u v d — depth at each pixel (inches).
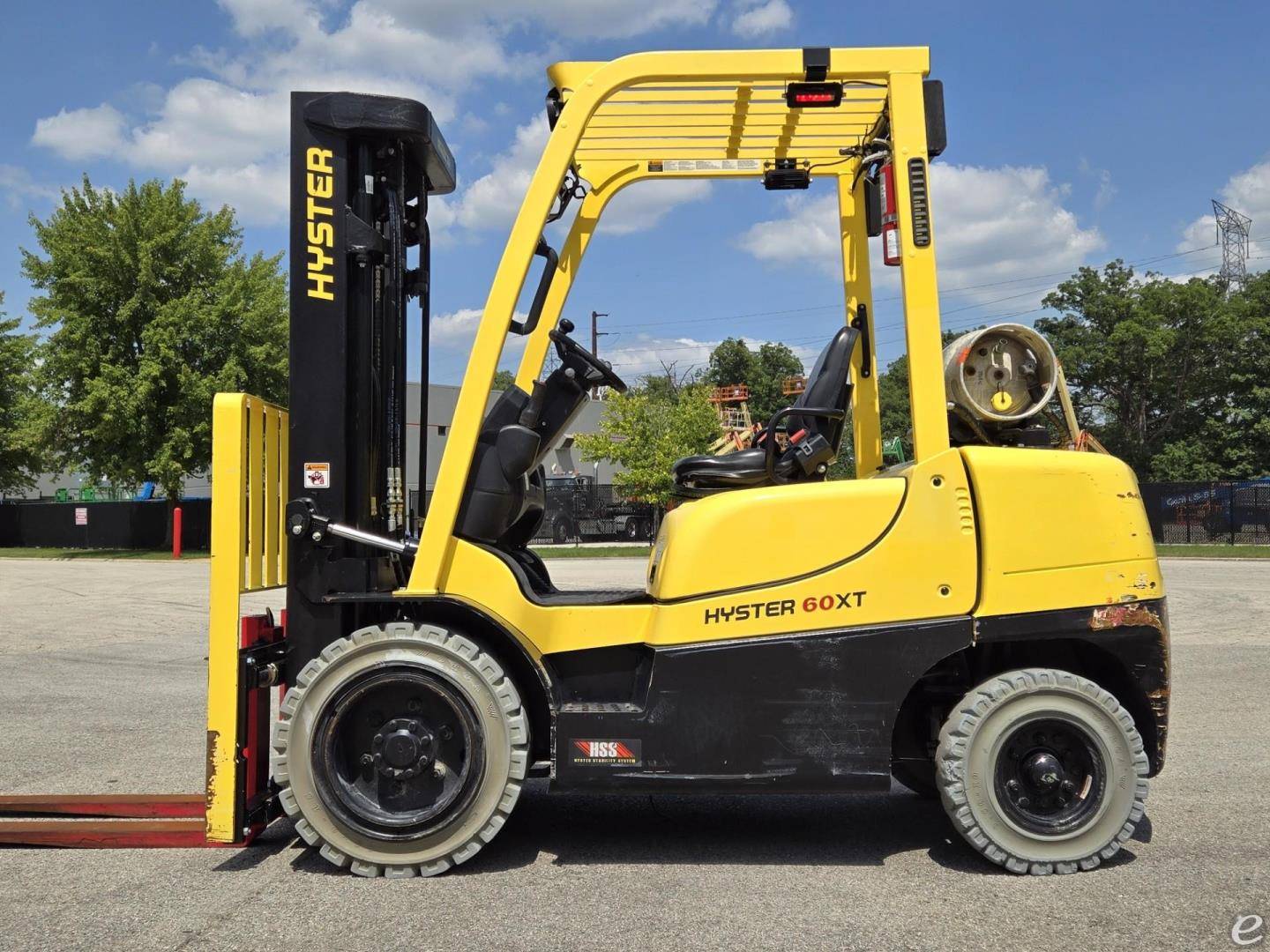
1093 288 1523.1
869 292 186.1
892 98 149.8
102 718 254.5
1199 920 122.8
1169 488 1063.6
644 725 142.9
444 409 658.8
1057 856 141.0
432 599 147.7
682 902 130.3
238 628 145.0
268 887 136.3
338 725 142.3
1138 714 154.0
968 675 155.3
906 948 114.7
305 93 152.3
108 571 839.1
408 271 173.3
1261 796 179.5
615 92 150.8
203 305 1127.6
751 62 149.5
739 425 1034.1
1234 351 1432.1
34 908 128.3
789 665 142.8
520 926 121.6
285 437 165.0
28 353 1370.6
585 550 1024.9
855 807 181.0
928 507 145.3
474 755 141.1
